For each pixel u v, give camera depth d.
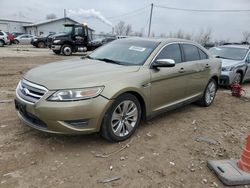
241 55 9.95
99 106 3.64
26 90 3.76
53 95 3.49
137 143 4.14
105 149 3.87
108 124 3.84
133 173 3.34
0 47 27.27
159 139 4.35
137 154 3.80
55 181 3.09
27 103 3.66
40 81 3.68
